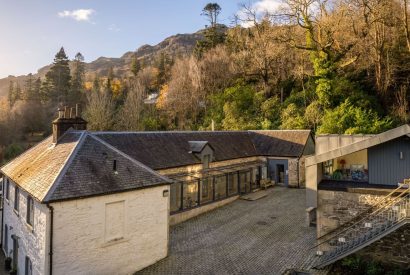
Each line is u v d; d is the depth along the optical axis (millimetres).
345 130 30047
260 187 30562
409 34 31344
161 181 15531
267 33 44688
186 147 25812
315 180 14938
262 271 13664
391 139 13648
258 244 16672
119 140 21859
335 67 35750
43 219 12070
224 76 50500
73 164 13609
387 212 13047
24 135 59875
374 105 32406
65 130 17766
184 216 21156
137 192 14523
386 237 13148
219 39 61594
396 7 32000
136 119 48844
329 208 14672
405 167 14398
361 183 15578
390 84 33000
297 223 19891
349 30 35156
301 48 38125
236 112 42938
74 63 97562
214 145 28844
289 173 31484
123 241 13914
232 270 13898
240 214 22406
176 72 54500
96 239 13016
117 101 64625
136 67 94062
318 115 35375
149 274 13945
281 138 33469
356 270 13125
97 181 13438
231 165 28609
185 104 49469
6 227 19328
